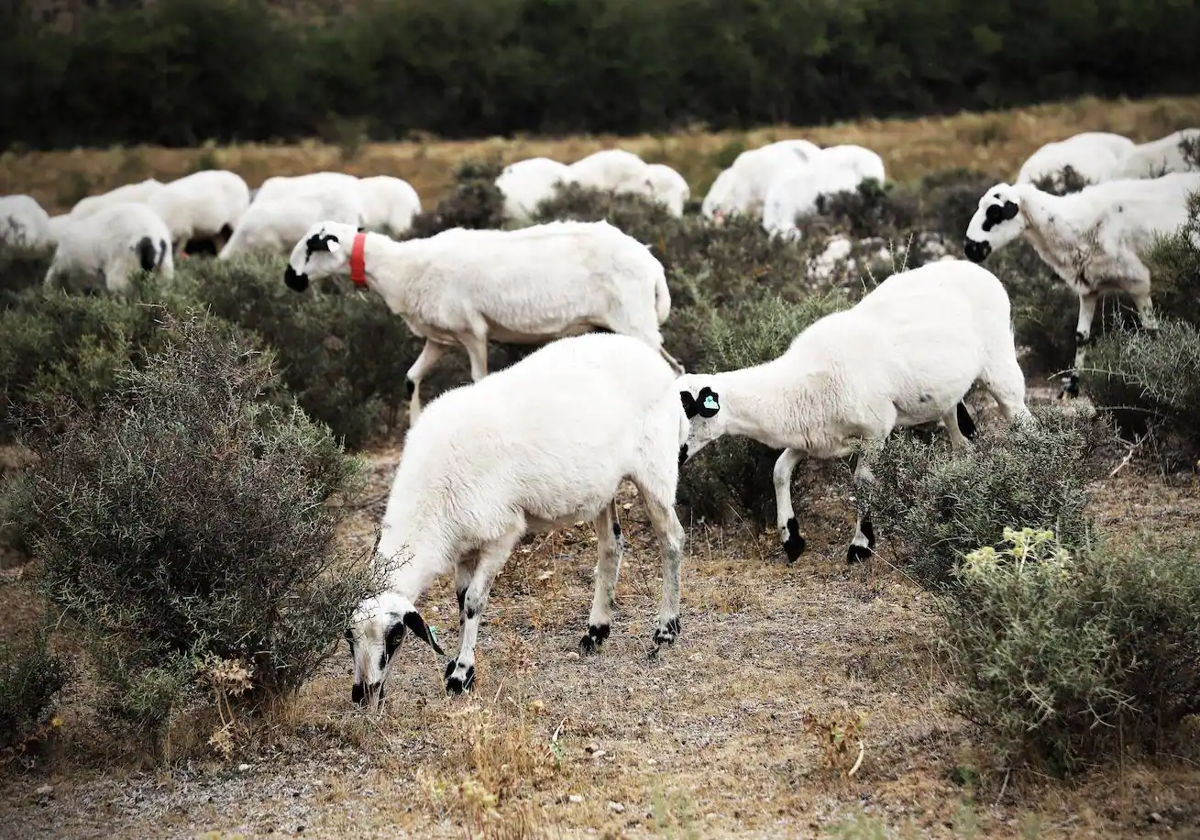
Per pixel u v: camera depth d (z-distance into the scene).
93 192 41.69
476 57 58.34
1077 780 6.41
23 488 9.95
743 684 8.14
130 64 57.41
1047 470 8.29
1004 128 43.22
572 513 8.41
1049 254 13.68
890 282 10.42
